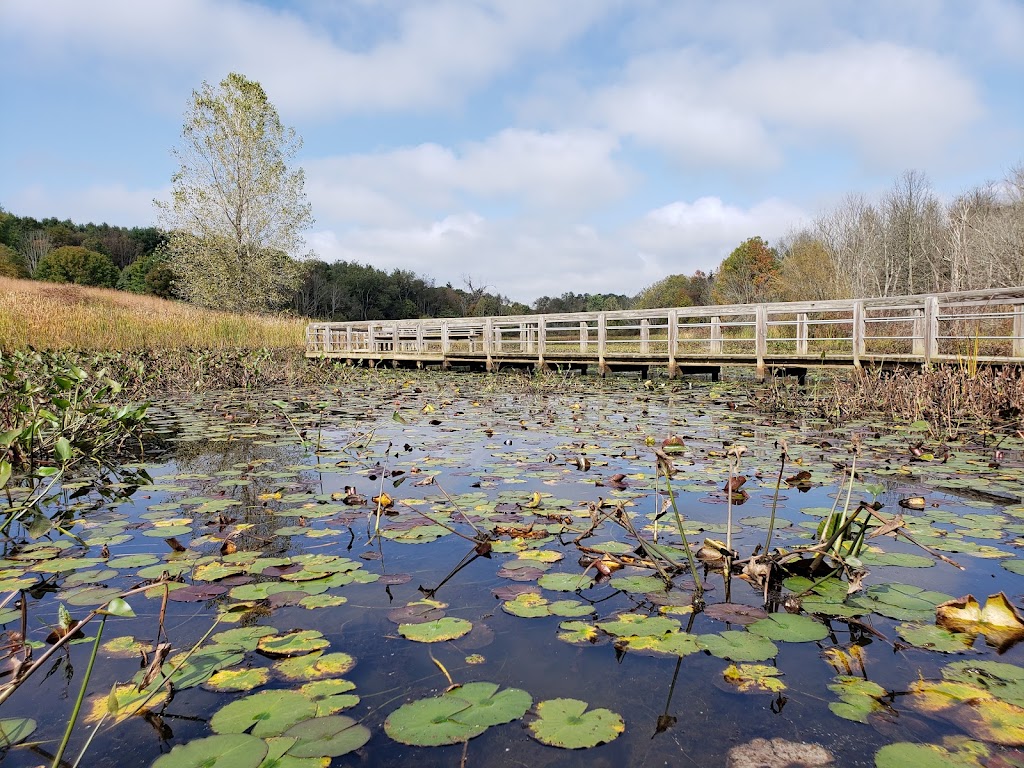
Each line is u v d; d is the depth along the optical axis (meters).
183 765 0.97
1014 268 18.41
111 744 1.05
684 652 1.34
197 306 21.56
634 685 1.23
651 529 2.27
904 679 1.24
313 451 3.95
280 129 21.50
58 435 3.35
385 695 1.19
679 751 1.01
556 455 3.71
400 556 2.01
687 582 1.79
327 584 1.75
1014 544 2.08
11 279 29.95
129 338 12.26
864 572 1.59
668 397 7.39
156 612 1.60
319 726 1.07
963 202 23.12
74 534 2.21
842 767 0.97
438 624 1.48
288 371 10.19
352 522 2.39
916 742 1.03
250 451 3.96
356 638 1.43
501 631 1.47
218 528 2.33
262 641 1.41
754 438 4.34
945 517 2.39
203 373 8.89
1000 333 8.55
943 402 5.25
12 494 2.86
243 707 1.14
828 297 23.45
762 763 0.98
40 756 1.02
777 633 1.43
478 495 2.73
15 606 1.65
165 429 4.89
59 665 1.34
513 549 2.07
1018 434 4.15
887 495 2.76
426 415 5.79
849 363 7.89
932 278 24.67
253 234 21.59
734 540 2.12
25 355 5.14
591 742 1.03
